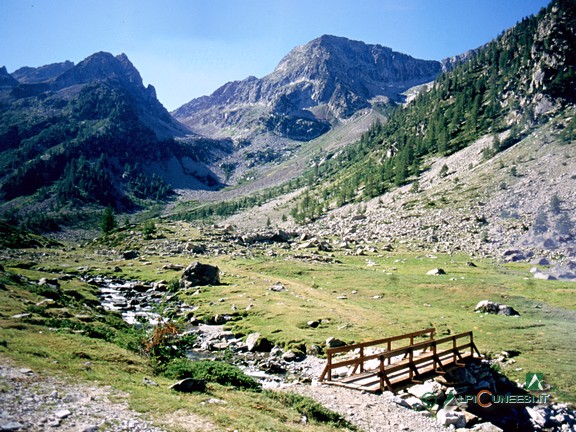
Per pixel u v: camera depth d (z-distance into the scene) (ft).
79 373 60.59
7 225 420.36
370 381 89.15
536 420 84.17
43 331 81.76
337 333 129.90
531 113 583.99
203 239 421.59
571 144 484.33
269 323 141.38
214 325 147.54
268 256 328.08
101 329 98.73
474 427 78.33
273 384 86.22
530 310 164.55
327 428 62.64
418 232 422.00
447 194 508.94
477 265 289.94
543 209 388.78
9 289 119.44
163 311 165.68
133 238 423.64
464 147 645.51
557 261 289.12
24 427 40.40
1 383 50.14
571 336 127.65
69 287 186.09
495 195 451.12
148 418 49.52
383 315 152.15
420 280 222.07
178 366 76.13
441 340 99.09
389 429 68.90
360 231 485.56
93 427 43.45
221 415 55.42
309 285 217.36
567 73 593.83
